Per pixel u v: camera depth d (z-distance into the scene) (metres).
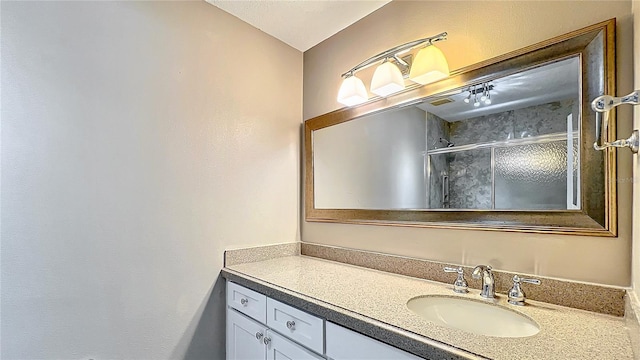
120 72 1.37
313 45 2.06
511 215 1.18
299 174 2.08
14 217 1.11
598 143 0.84
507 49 1.23
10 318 1.10
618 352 0.73
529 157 1.16
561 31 1.10
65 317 1.21
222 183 1.69
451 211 1.36
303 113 2.10
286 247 1.97
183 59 1.57
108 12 1.35
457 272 1.25
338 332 1.04
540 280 1.09
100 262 1.29
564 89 1.08
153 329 1.43
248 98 1.82
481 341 0.79
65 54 1.23
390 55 1.50
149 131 1.44
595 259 1.00
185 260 1.54
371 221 1.66
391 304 1.08
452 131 1.38
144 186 1.42
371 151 1.69
